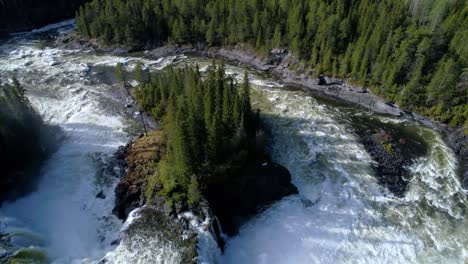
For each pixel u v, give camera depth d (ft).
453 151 198.59
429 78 231.09
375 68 244.63
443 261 141.59
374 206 164.14
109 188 164.96
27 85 244.22
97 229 146.30
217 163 156.76
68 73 265.34
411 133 212.64
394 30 248.32
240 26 301.43
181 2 327.47
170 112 178.70
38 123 184.14
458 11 247.50
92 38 329.31
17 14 355.15
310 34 277.23
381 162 188.75
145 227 136.05
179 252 127.34
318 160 188.24
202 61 301.02
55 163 178.19
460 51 224.53
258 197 160.15
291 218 157.17
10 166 161.17
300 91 257.75
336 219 157.48
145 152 175.83
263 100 242.17
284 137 204.64
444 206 165.07
